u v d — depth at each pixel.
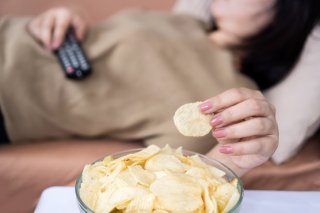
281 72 1.15
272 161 1.04
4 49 1.11
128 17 1.26
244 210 0.67
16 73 1.07
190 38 1.20
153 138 1.08
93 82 1.10
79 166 1.01
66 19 1.17
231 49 1.24
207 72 1.13
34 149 1.06
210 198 0.54
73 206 0.67
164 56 1.13
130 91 1.11
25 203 1.02
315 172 1.02
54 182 1.01
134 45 1.13
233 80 1.13
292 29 1.14
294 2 1.13
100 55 1.13
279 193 0.71
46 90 1.09
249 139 0.72
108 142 1.12
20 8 1.58
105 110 1.09
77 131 1.10
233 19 1.21
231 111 0.67
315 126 1.07
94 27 1.23
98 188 0.56
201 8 1.45
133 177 0.56
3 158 1.01
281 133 1.04
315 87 1.06
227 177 0.61
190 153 0.66
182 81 1.10
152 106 1.09
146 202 0.53
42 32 1.13
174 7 1.59
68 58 1.08
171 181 0.55
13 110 1.07
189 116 0.65
